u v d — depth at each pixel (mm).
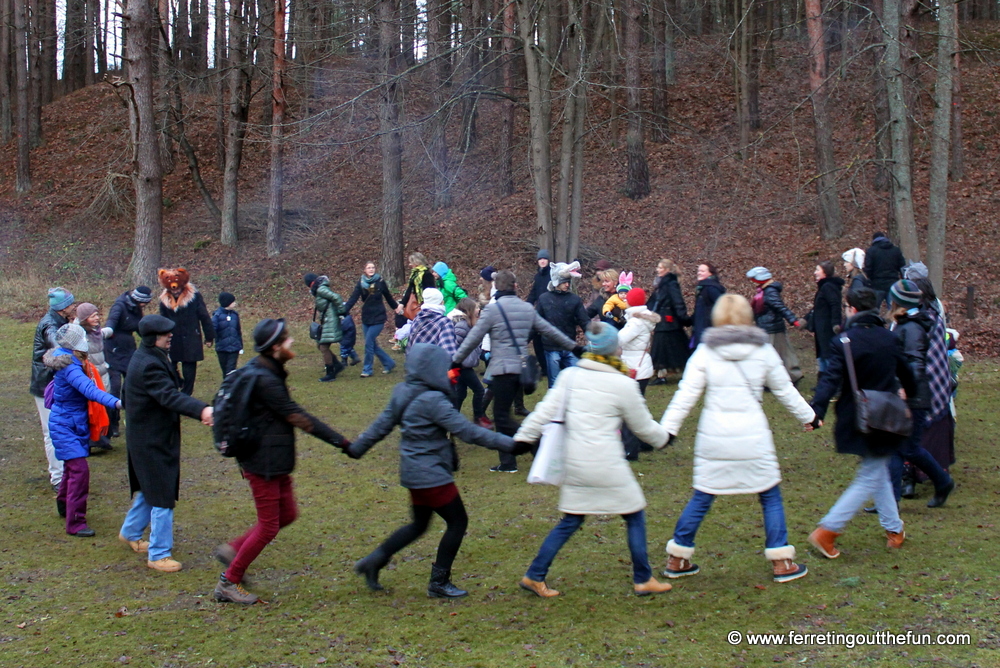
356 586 5105
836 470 7371
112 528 6281
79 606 4828
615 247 18938
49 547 5852
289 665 4070
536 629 4410
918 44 14734
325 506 6746
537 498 6793
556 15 14867
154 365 5180
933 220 11641
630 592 4863
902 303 5980
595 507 4652
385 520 6379
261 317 17031
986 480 6824
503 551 5637
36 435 9055
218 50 25969
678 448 8328
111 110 28422
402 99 15031
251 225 22922
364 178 24875
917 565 5070
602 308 9633
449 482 4770
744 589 4828
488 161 22438
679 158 22594
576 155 15438
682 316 10305
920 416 5422
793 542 5578
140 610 4773
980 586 4703
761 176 17938
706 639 4230
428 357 4734
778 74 24734
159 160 18016
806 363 12180
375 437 4820
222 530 6230
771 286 10453
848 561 5191
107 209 24594
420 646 4246
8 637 4410
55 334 6250
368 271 11922
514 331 7191
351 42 16156
